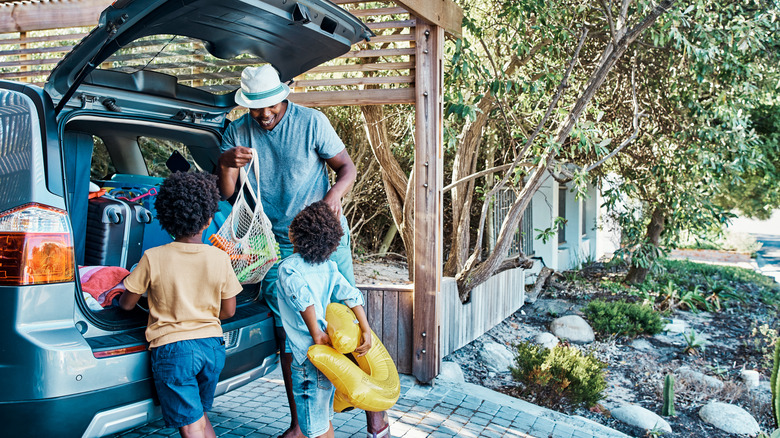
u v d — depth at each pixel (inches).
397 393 113.7
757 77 321.4
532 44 280.8
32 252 92.8
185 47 116.6
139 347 100.9
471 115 226.7
